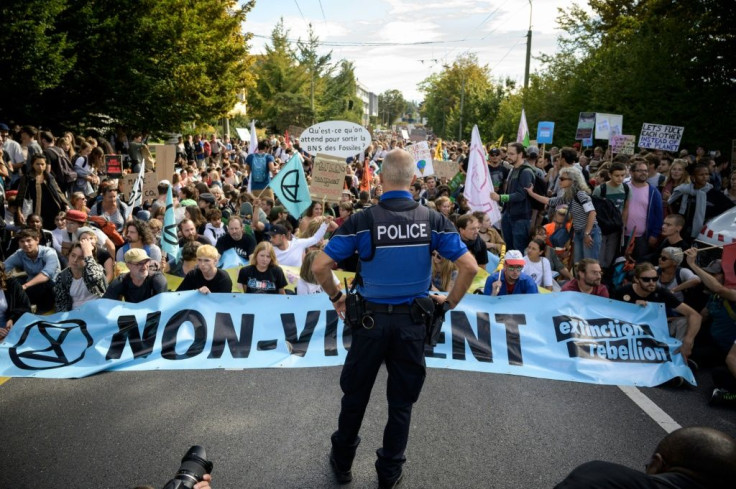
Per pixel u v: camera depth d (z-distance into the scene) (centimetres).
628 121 2220
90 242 591
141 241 690
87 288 582
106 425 415
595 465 171
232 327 536
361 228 315
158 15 1991
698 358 540
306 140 939
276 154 2355
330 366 523
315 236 741
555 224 790
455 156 2439
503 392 479
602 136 1614
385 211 317
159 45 1983
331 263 317
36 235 634
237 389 474
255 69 5438
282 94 5347
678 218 682
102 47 1841
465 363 517
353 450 345
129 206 896
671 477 167
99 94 1902
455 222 747
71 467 363
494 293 579
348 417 336
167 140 2320
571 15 2952
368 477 358
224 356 522
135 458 374
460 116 5912
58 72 1539
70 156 1144
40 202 860
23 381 488
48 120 1791
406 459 375
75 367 507
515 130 3469
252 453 380
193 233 751
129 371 508
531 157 874
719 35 2102
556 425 425
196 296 544
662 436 414
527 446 395
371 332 318
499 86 5278
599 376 504
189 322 536
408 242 313
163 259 723
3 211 859
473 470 366
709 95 2048
